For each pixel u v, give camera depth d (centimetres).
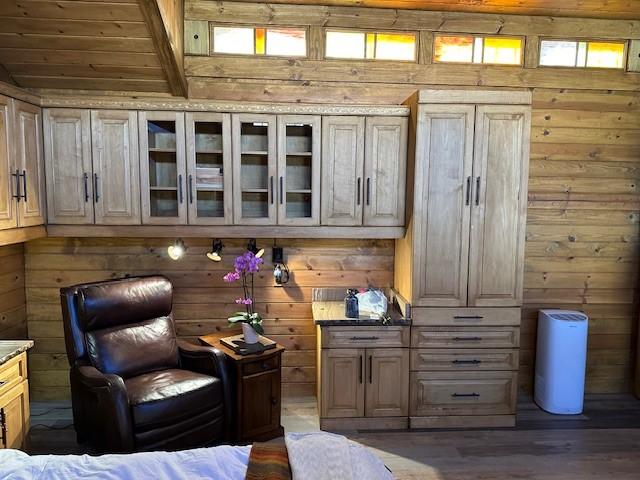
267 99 336
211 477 151
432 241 299
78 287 278
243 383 278
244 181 320
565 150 354
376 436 298
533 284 363
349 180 311
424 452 280
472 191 296
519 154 296
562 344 328
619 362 373
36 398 343
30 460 160
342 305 340
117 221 301
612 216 362
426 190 296
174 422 248
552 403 334
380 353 303
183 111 297
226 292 349
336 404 304
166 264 345
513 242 301
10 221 259
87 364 266
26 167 274
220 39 329
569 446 289
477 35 341
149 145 302
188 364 297
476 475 258
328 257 352
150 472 153
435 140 293
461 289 302
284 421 317
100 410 240
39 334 340
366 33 336
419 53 339
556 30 344
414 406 308
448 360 306
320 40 333
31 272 336
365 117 306
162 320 305
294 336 355
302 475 150
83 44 278
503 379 309
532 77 346
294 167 320
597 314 369
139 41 276
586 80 350
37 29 265
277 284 351
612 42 350
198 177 305
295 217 311
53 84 314
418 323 302
